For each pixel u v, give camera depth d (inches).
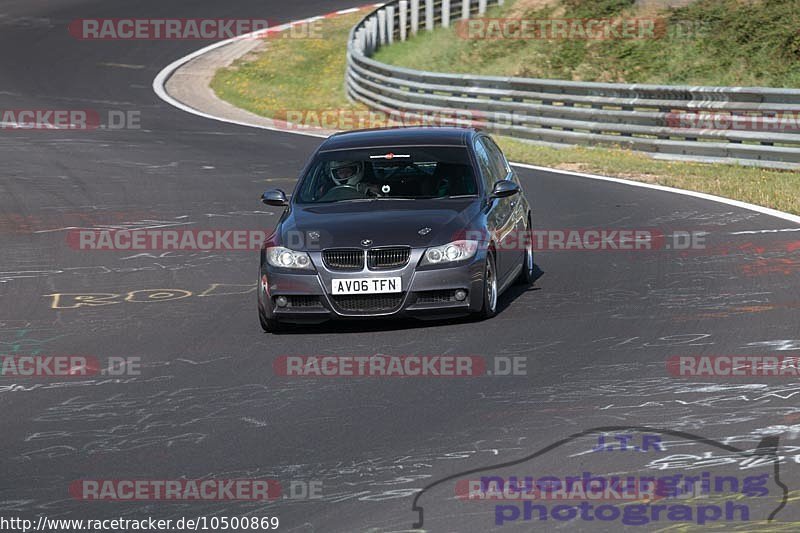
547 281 1590.8
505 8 4982.8
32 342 1376.7
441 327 1342.3
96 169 2864.2
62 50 5157.5
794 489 792.3
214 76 4729.3
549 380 1094.4
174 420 1030.4
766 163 2591.0
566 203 2244.1
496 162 1603.1
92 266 1836.9
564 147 3041.3
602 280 1569.9
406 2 4921.3
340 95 4333.2
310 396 1083.3
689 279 1534.2
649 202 2203.5
